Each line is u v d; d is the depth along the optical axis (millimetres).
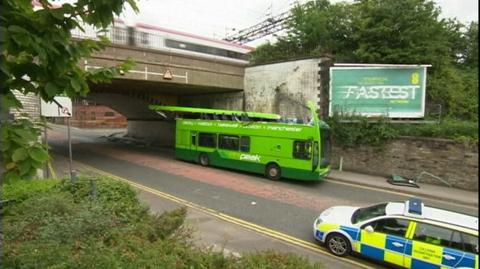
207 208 12727
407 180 17797
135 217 6809
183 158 22719
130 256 4418
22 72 2555
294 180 18156
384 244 8219
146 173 18844
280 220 11672
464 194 16062
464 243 7277
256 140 18594
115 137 40750
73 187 9047
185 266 4402
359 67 21094
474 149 16688
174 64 22953
